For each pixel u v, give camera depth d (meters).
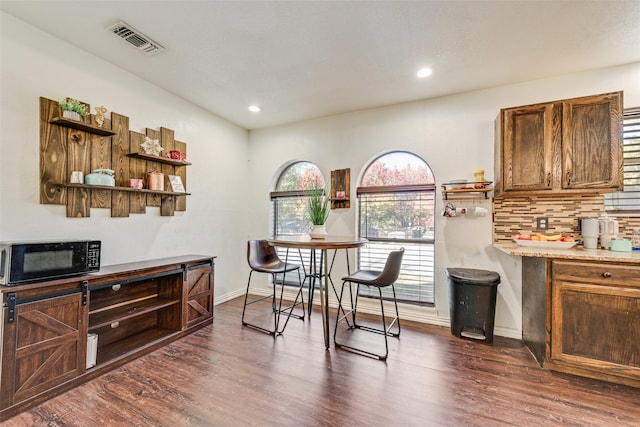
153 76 2.73
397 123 3.31
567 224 2.58
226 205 3.85
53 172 2.12
